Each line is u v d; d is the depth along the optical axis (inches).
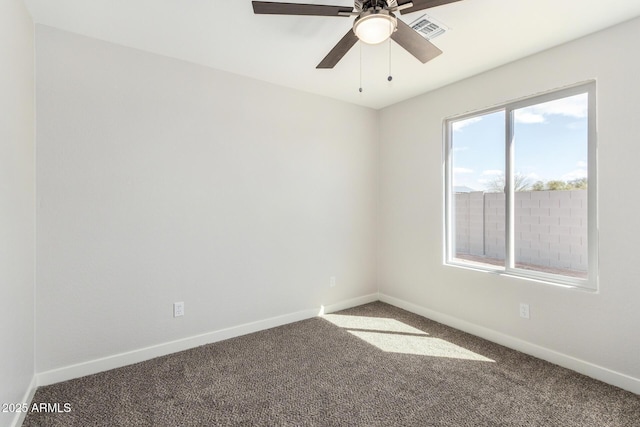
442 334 112.4
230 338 108.7
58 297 80.2
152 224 93.7
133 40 86.9
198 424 65.9
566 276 91.6
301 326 119.8
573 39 86.4
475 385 80.0
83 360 83.8
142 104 92.0
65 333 81.3
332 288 136.6
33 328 75.7
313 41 88.4
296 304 125.7
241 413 69.4
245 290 112.5
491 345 103.4
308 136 128.0
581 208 89.0
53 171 79.4
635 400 73.4
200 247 102.5
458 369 88.0
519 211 103.4
